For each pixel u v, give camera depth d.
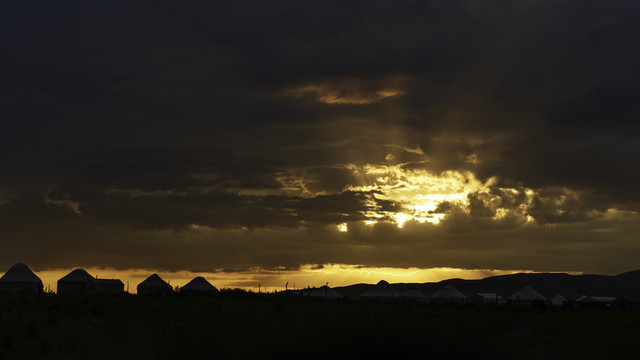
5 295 87.12
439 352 66.12
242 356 62.66
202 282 131.00
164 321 75.19
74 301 86.12
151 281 126.69
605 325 78.56
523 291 136.75
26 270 117.38
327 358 62.94
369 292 134.00
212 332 70.69
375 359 63.22
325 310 83.75
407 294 136.50
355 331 72.19
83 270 120.62
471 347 67.94
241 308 83.94
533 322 78.38
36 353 60.03
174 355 62.59
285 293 101.25
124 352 62.75
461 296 135.50
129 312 79.75
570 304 92.12
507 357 65.50
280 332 71.12
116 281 124.75
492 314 84.44
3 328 67.25
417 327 74.75
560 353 67.38
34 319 72.38
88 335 67.62
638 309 116.69
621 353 68.06
